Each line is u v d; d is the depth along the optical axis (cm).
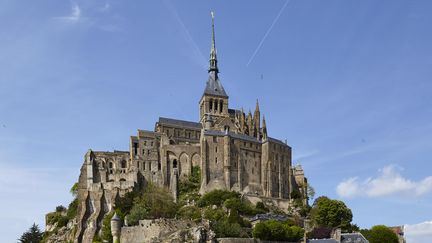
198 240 14375
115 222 17075
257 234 15712
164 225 15575
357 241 16025
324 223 19350
